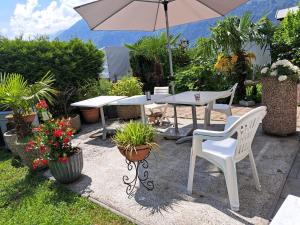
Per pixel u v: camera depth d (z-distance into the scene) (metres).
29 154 3.68
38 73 6.04
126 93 6.50
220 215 2.34
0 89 3.76
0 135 5.34
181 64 9.09
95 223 2.45
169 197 2.74
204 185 2.89
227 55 6.48
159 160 3.71
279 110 3.87
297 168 3.02
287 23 7.57
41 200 2.97
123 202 2.75
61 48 6.54
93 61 7.15
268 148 3.64
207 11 4.52
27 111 4.07
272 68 3.88
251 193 2.61
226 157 2.37
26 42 6.02
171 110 6.78
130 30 4.93
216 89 6.97
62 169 3.16
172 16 4.89
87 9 3.45
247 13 6.46
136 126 2.93
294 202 1.34
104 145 4.69
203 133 2.43
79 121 5.88
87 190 3.08
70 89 6.27
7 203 3.04
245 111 5.87
